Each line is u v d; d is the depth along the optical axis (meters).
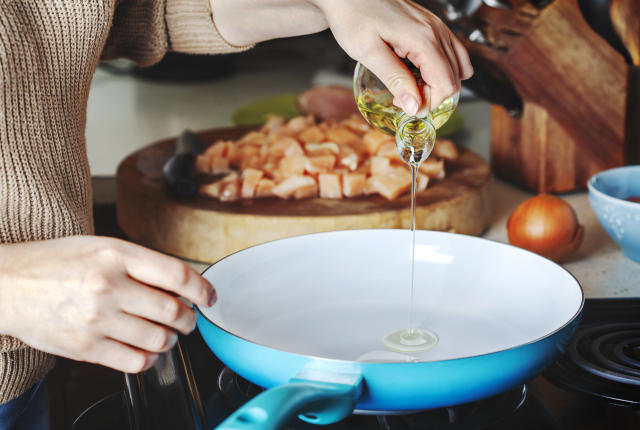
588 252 0.92
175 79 2.18
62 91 0.60
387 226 0.94
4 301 0.44
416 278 0.70
